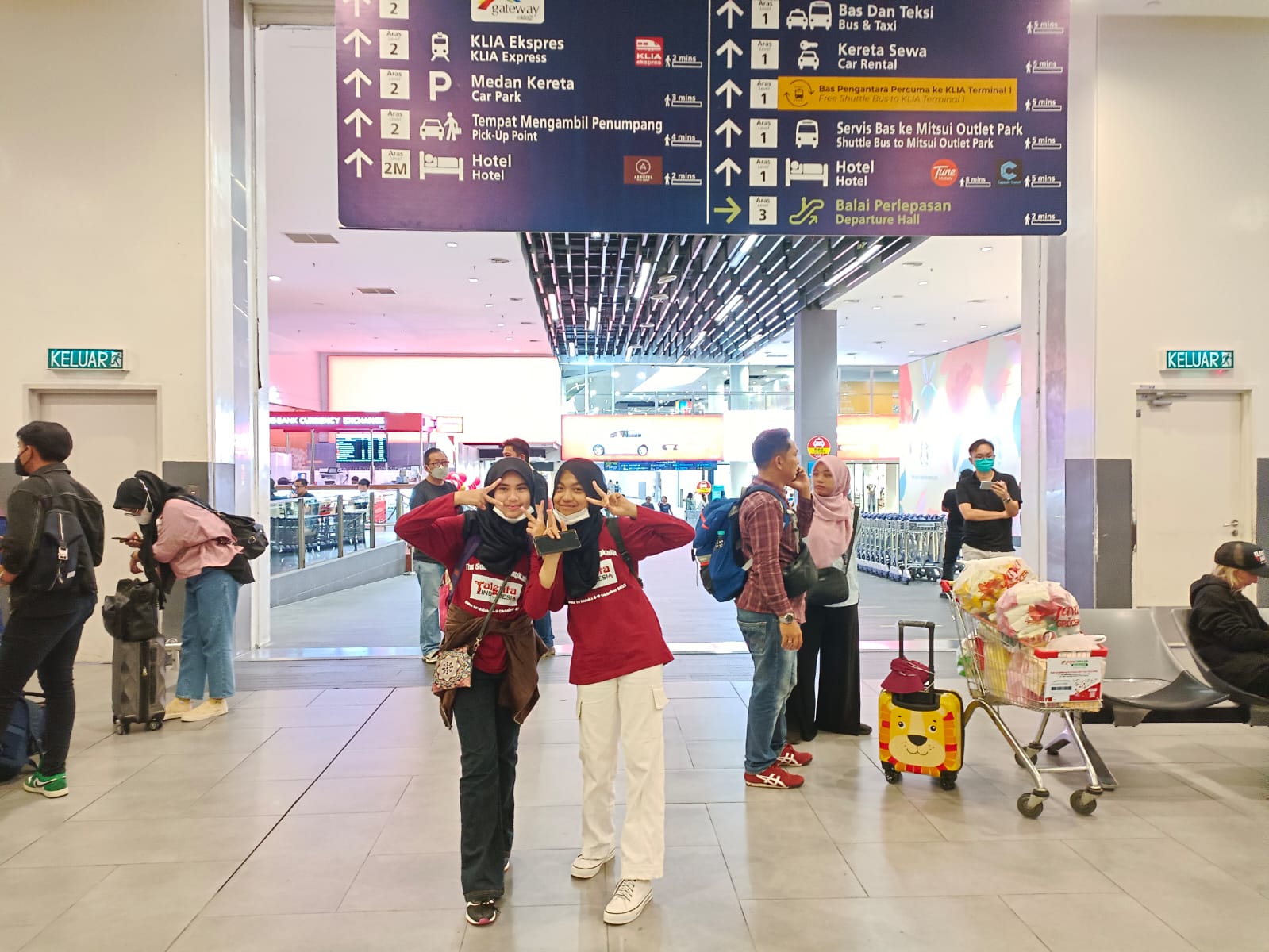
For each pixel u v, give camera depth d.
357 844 2.98
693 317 20.47
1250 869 2.75
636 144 5.01
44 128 5.72
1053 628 3.29
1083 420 6.27
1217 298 6.21
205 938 2.36
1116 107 6.14
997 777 3.63
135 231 5.74
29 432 3.45
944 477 22.06
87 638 5.87
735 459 26.50
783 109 5.05
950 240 11.27
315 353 23.16
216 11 5.85
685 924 2.42
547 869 2.79
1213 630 3.58
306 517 10.91
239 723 4.49
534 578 2.46
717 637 7.12
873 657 6.09
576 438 26.08
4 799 3.42
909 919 2.44
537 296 16.55
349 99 4.88
